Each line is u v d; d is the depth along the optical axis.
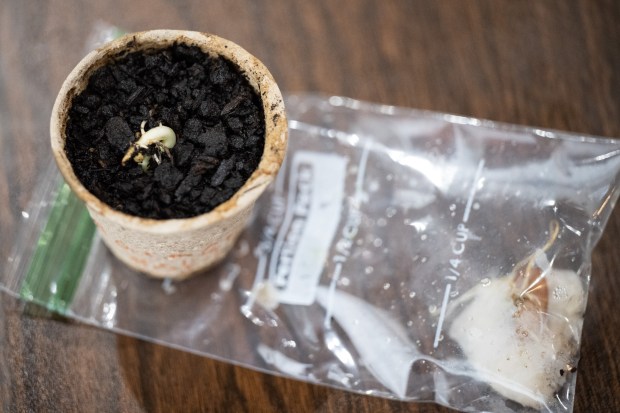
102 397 0.26
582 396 0.26
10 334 0.27
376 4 0.32
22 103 0.29
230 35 0.31
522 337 0.26
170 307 0.28
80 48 0.30
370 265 0.28
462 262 0.27
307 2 0.32
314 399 0.26
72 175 0.23
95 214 0.24
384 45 0.31
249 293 0.28
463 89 0.31
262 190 0.24
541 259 0.27
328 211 0.29
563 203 0.28
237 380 0.27
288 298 0.28
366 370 0.27
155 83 0.26
